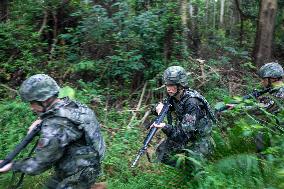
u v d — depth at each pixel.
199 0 8.87
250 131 3.63
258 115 4.59
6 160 3.21
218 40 9.81
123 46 7.41
